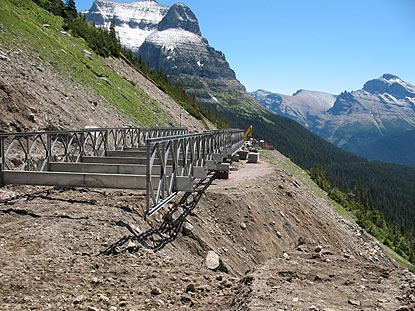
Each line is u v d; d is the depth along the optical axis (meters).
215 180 22.34
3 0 40.62
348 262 9.31
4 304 6.53
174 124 46.78
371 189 156.25
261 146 75.75
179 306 7.12
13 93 20.28
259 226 17.58
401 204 146.12
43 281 7.54
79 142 17.70
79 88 30.61
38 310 6.44
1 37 27.34
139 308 6.86
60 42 40.28
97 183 13.23
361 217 62.81
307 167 149.88
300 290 7.27
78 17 60.28
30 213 11.29
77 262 8.58
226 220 16.39
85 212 11.63
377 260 28.89
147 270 8.75
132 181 13.10
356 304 6.77
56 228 10.14
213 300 7.51
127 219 11.62
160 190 12.37
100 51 52.47
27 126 19.31
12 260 8.33
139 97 46.09
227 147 29.77
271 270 8.25
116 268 8.55
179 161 18.33
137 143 26.47
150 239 11.22
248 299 6.64
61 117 22.69
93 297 7.11
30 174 13.54
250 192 19.72
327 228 25.27
